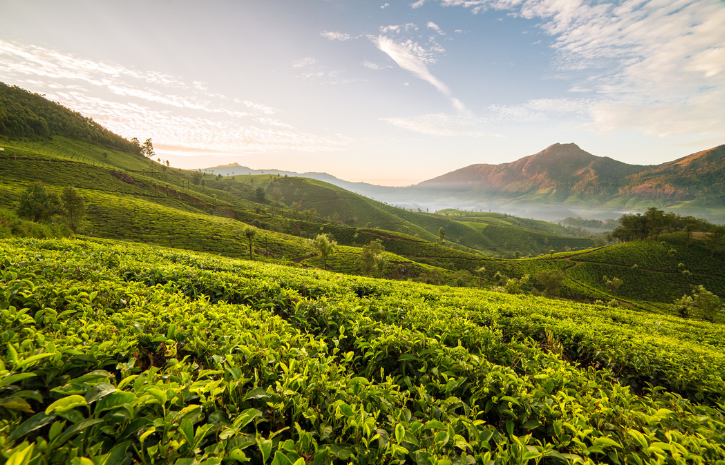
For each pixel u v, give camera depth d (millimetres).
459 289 26141
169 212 125438
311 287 12086
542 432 4422
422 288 20828
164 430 2832
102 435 2725
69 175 139625
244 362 4555
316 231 171500
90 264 10148
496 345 7379
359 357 6551
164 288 9094
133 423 2803
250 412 3162
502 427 4574
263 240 115625
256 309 9172
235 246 103625
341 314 8133
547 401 4496
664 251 135125
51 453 2375
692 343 15289
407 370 5938
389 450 3197
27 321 4492
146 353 4844
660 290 115812
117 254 15219
